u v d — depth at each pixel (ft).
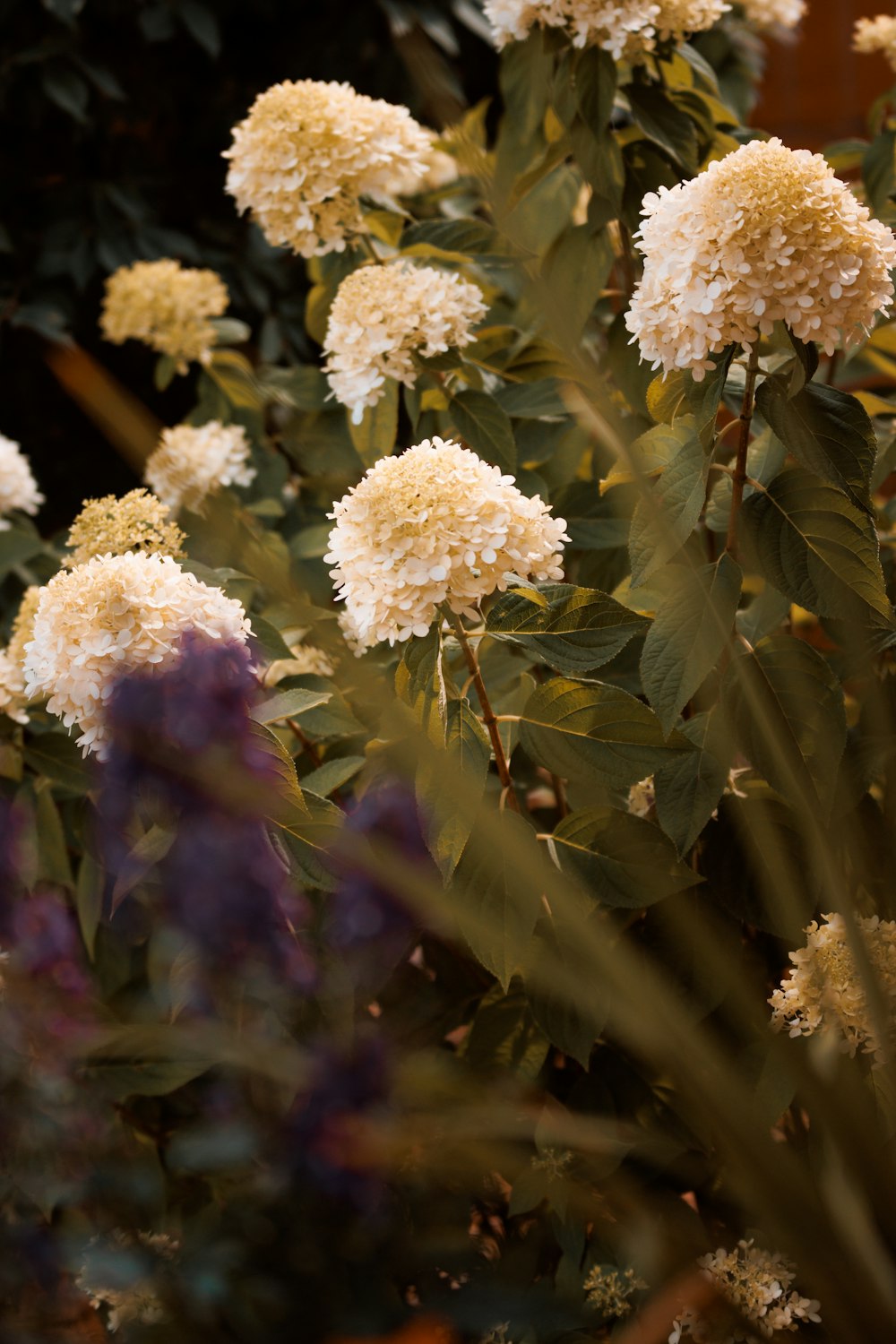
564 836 6.43
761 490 6.41
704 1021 6.49
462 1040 7.03
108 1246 6.24
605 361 7.46
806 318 6.08
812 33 13.74
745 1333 5.69
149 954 6.93
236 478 8.00
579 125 7.26
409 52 5.59
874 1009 5.35
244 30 11.83
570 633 6.26
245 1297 5.96
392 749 6.27
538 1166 6.13
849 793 6.30
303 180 7.19
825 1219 5.41
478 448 7.07
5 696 6.88
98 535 6.69
